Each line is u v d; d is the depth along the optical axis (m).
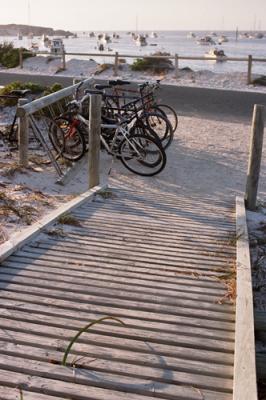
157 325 3.51
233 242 5.24
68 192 7.46
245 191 7.54
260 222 6.58
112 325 3.48
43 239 5.00
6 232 5.22
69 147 8.95
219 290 4.12
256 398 2.67
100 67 24.45
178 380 2.92
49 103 8.14
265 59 20.53
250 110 14.84
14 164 8.21
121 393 2.80
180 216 6.19
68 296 3.88
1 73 22.94
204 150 10.29
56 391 2.79
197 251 4.99
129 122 8.52
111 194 6.87
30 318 3.53
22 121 8.05
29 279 4.13
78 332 3.35
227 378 2.96
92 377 2.92
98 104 6.90
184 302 3.88
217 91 18.20
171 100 16.11
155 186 7.90
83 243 5.00
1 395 2.73
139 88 9.70
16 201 6.36
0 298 3.79
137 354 3.16
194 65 37.44
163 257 4.78
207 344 3.29
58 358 3.08
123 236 5.29
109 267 4.46
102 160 9.20
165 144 10.32
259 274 5.40
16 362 3.03
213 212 6.50
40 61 27.11
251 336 3.29
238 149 10.47
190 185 8.06
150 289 4.08
